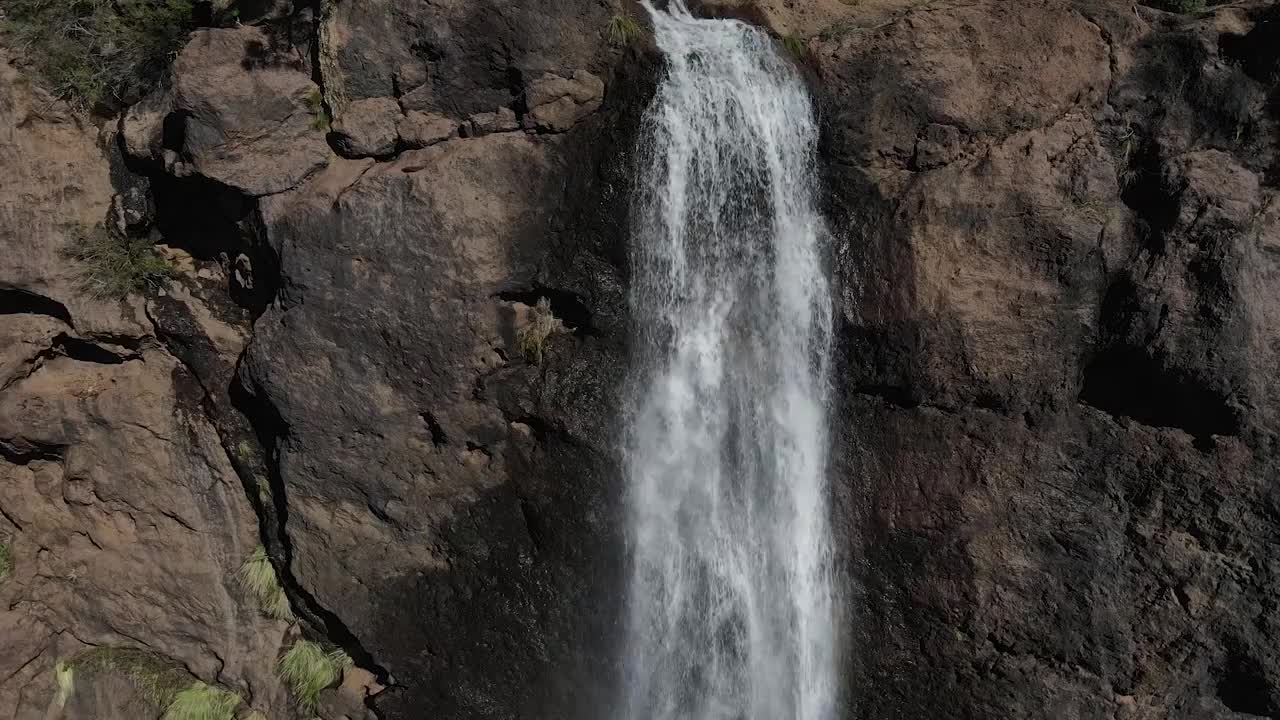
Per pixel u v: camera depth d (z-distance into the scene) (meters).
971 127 8.91
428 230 8.80
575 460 9.14
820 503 9.15
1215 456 8.34
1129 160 8.80
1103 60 8.88
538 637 9.25
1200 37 8.67
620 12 9.05
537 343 9.20
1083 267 8.59
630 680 9.20
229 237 9.35
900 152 8.98
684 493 9.18
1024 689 8.71
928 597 8.91
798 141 9.08
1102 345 8.66
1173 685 8.54
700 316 9.16
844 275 8.95
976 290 8.68
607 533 9.11
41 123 9.25
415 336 8.93
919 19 9.02
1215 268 8.22
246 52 8.73
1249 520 8.28
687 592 9.20
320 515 9.26
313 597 9.37
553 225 9.06
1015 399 8.74
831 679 9.17
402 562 9.34
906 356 8.80
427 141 8.95
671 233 9.04
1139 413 8.66
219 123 8.59
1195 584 8.44
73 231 9.26
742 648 9.22
